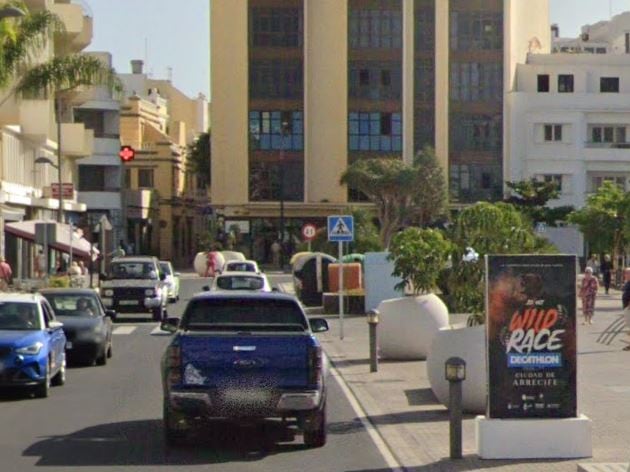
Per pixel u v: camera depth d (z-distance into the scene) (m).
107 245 74.56
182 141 120.44
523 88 89.88
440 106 89.19
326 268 52.12
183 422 16.05
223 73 89.06
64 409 20.09
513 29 90.12
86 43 67.00
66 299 29.16
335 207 88.88
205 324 17.22
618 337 34.09
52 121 62.81
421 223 84.12
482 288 19.52
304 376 15.62
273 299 17.33
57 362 22.97
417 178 82.56
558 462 14.59
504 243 19.44
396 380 24.77
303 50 89.00
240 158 89.19
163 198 105.81
